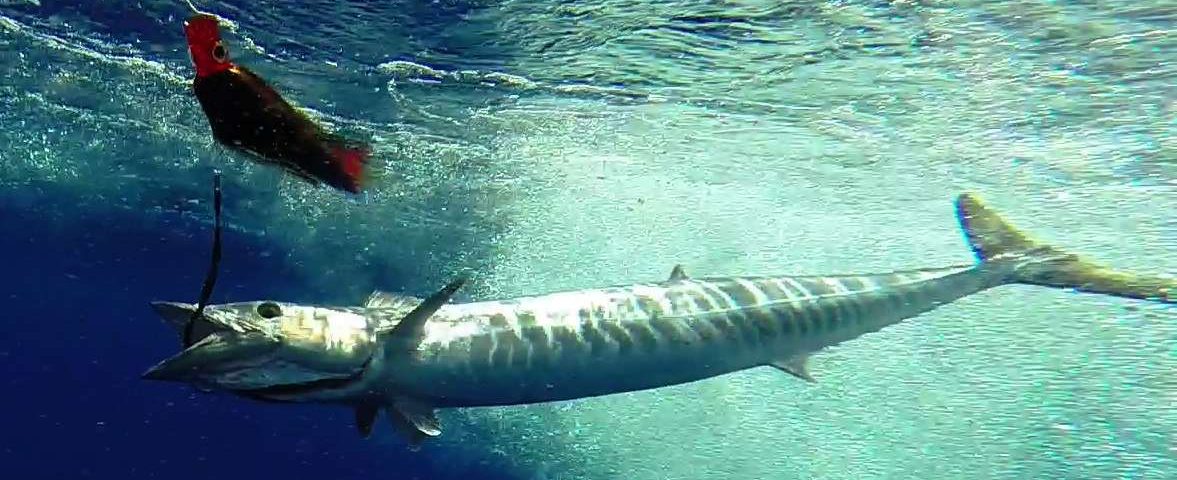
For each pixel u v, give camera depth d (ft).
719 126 38.29
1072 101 30.37
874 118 34.86
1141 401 46.50
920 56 27.43
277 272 103.30
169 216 78.74
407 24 28.63
